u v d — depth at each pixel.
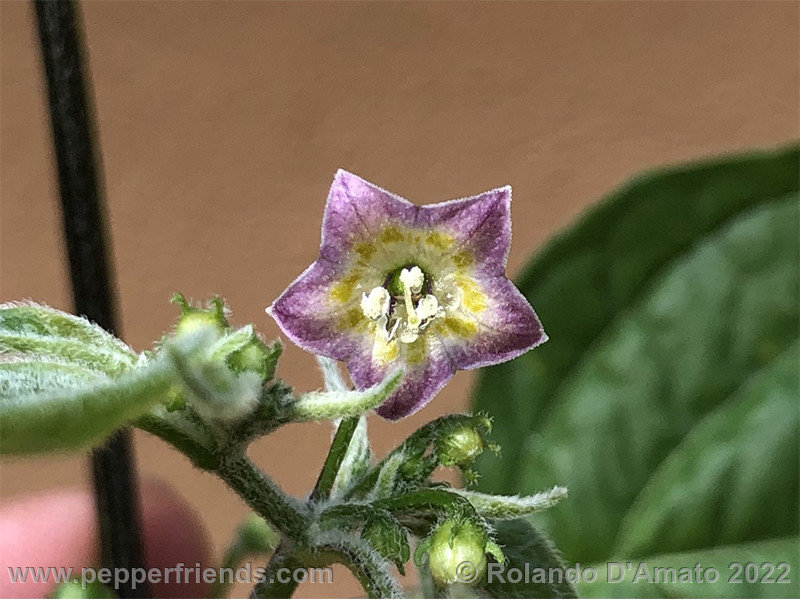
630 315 0.08
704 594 0.07
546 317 0.08
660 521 0.08
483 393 0.08
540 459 0.08
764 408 0.08
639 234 0.08
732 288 0.08
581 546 0.08
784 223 0.08
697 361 0.08
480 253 0.05
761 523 0.08
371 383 0.05
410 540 0.05
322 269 0.05
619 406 0.08
